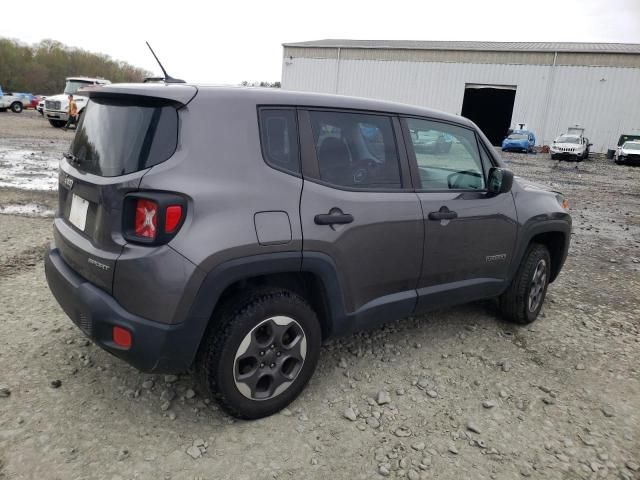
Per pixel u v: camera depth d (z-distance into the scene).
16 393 2.89
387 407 3.04
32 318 3.82
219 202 2.45
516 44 42.72
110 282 2.43
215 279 2.44
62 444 2.51
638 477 2.60
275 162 2.71
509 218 3.93
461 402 3.15
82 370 3.17
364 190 3.07
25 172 10.77
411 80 39.66
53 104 23.23
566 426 2.99
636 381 3.57
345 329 3.10
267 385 2.81
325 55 41.62
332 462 2.55
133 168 2.43
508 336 4.16
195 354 2.52
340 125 3.03
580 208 11.68
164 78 2.94
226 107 2.59
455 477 2.51
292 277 2.98
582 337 4.25
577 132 33.56
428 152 3.51
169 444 2.58
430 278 3.50
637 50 34.44
